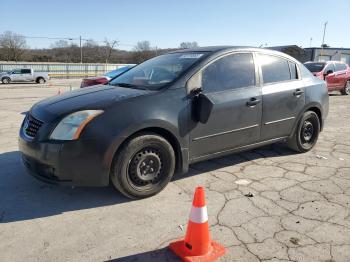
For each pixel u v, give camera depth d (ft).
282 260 9.09
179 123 12.62
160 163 12.61
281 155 17.80
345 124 26.73
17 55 224.33
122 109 11.69
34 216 11.25
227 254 9.29
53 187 13.39
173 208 11.89
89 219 11.10
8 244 9.70
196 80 13.33
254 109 14.85
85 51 243.40
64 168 11.25
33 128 12.15
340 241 9.97
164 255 9.29
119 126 11.45
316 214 11.55
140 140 11.86
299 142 17.66
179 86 12.93
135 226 10.71
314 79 18.16
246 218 11.25
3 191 13.01
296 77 17.19
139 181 12.24
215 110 13.52
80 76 157.69
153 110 12.07
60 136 11.30
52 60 231.50
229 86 14.21
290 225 10.84
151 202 12.28
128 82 14.61
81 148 11.17
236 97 14.17
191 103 12.96
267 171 15.51
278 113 15.99
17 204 12.03
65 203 12.14
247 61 15.15
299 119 17.25
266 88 15.43
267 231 10.48
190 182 14.10
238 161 16.76
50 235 10.18
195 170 15.44
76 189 13.21
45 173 11.71
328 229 10.62
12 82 103.96
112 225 10.75
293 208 11.97
